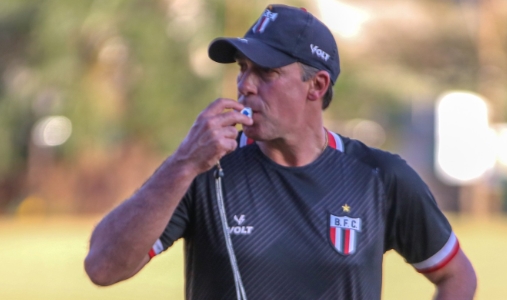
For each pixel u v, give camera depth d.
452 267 9.25
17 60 54.06
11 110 53.88
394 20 51.66
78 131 46.66
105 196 55.12
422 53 53.94
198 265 8.58
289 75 8.63
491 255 36.28
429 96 55.41
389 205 8.95
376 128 61.16
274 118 8.60
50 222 52.56
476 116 53.94
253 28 8.92
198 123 8.12
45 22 44.75
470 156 54.22
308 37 8.70
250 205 8.55
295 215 8.55
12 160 58.00
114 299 26.11
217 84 42.88
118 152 51.12
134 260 8.16
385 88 50.38
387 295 26.72
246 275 8.38
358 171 8.85
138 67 43.88
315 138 8.88
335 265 8.45
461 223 51.88
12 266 32.34
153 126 45.47
